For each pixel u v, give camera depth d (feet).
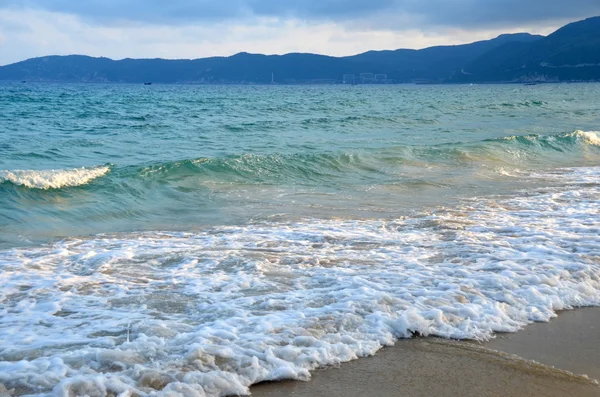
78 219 33.14
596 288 21.30
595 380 14.73
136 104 174.09
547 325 18.11
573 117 127.65
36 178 38.34
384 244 27.02
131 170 44.32
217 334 16.43
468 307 18.76
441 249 25.99
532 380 14.65
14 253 25.46
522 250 25.70
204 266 23.44
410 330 17.31
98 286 20.90
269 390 13.97
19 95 233.14
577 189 42.88
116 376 13.88
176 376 14.01
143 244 27.17
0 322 17.37
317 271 22.72
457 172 51.29
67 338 16.26
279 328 17.03
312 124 99.60
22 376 13.78
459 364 15.43
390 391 14.03
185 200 38.37
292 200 38.47
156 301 19.40
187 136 78.13
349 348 15.96
